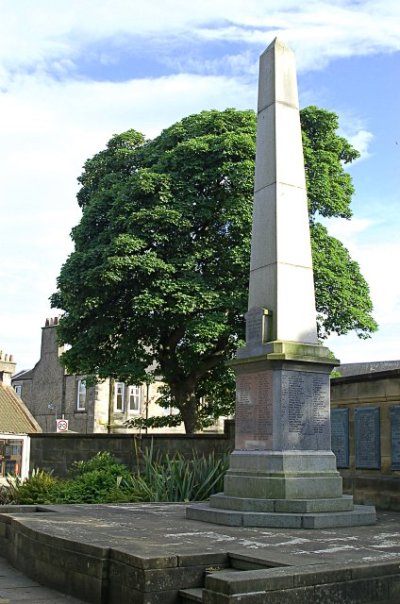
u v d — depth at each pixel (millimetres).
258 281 11062
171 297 21125
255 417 10383
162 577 6449
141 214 21594
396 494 12594
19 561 8914
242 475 10219
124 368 22000
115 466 16422
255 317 10750
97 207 23594
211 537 8070
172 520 9906
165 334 22906
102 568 6898
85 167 26906
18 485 16484
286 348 10242
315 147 25000
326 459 10219
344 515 9477
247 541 7750
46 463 20297
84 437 19797
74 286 21922
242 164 21469
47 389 49094
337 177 24734
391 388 12992
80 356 22859
